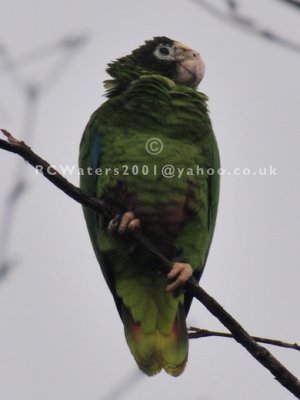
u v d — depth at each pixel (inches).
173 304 519.2
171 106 562.9
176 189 538.3
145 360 500.7
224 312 406.0
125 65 619.2
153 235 542.6
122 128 554.3
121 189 537.6
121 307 553.3
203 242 553.6
